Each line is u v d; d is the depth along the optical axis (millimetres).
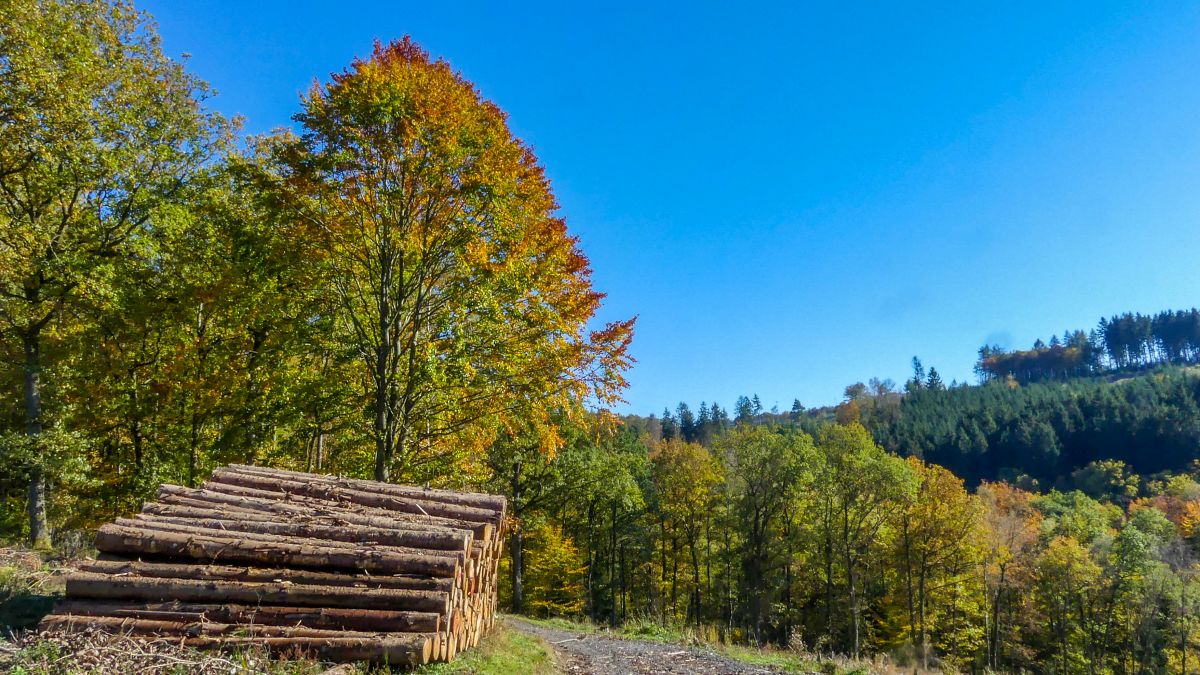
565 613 36250
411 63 13930
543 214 15383
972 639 39344
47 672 4656
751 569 40469
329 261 13828
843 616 39219
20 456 14672
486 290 13672
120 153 15586
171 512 7188
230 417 15383
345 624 6188
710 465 41875
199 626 5898
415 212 13992
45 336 16328
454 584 6879
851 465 36875
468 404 14859
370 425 15008
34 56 13648
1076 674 40469
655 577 47094
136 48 16266
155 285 15508
